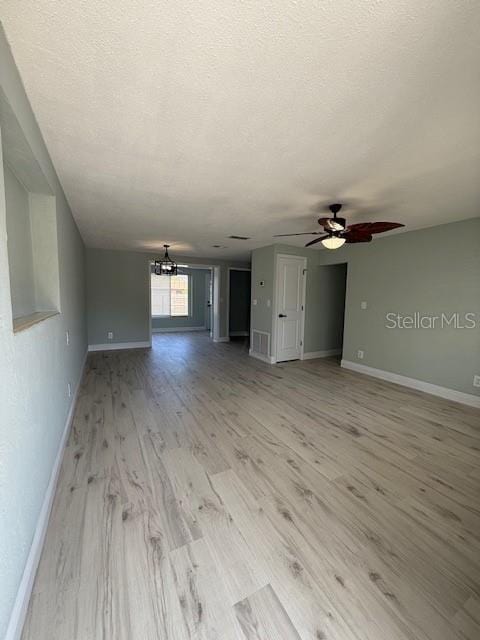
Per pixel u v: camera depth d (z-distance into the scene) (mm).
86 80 1300
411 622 1129
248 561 1378
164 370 4820
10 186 1682
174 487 1898
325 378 4508
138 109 1517
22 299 1885
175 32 1057
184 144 1861
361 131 1695
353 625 1114
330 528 1589
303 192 2652
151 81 1308
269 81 1300
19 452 1143
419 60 1164
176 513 1669
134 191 2676
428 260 3869
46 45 1112
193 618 1127
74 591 1214
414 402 3525
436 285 3787
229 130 1707
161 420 2916
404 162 2061
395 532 1570
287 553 1426
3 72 1061
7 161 1613
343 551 1445
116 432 2646
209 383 4176
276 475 2051
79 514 1644
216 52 1143
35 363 1456
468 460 2279
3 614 922
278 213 3332
